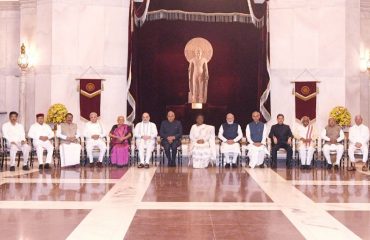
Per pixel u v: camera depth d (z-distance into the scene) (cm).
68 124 1358
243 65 1567
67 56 1554
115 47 1580
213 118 1559
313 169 1314
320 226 636
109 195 864
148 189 935
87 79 1552
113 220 663
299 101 1545
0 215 694
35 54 1614
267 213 716
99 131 1382
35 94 1598
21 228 619
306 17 1554
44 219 668
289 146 1352
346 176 1159
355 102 1553
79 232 598
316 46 1548
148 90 1564
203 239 571
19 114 1634
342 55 1529
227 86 1567
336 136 1351
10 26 1716
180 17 1523
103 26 1572
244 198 840
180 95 1569
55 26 1549
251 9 1515
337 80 1534
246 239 572
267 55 1523
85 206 761
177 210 733
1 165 1298
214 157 1362
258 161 1355
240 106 1568
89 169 1284
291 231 609
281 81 1570
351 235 590
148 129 1365
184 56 1566
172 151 1367
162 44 1563
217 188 952
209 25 1563
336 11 1531
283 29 1570
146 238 573
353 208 754
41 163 1298
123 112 1580
